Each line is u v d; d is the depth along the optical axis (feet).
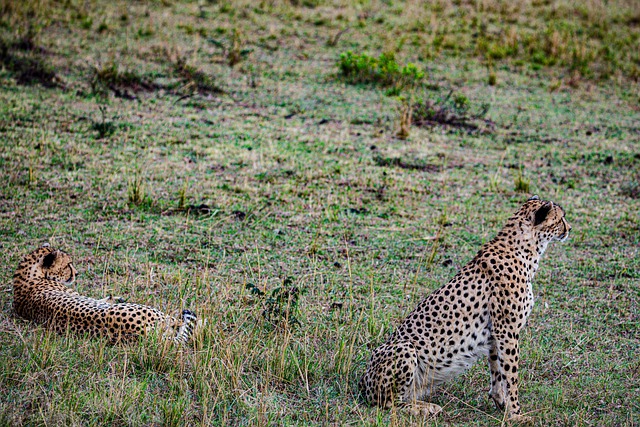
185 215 44.65
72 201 44.88
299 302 33.78
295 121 64.90
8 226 40.37
